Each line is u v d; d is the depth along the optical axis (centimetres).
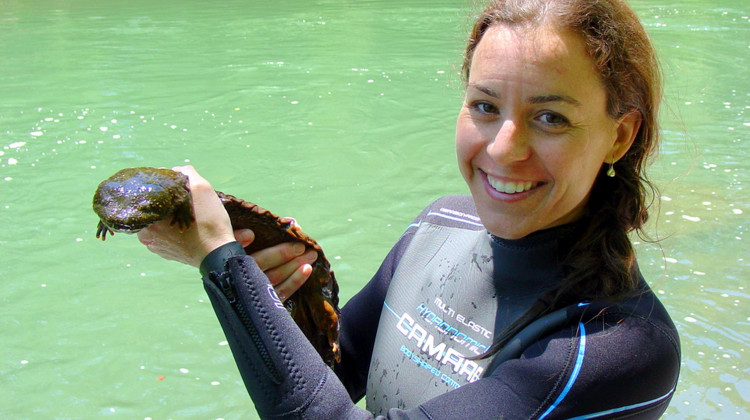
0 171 282
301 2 620
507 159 76
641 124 80
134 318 197
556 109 74
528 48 74
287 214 244
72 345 186
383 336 91
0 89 379
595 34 74
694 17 546
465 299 86
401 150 298
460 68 93
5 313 198
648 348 75
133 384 172
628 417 75
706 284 199
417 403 85
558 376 73
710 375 167
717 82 382
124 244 236
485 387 76
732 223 230
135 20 549
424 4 603
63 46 468
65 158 294
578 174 77
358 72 405
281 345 78
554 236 82
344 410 77
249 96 365
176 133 318
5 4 617
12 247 231
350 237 229
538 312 79
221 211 84
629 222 81
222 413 163
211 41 479
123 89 378
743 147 293
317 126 325
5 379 173
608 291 77
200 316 198
